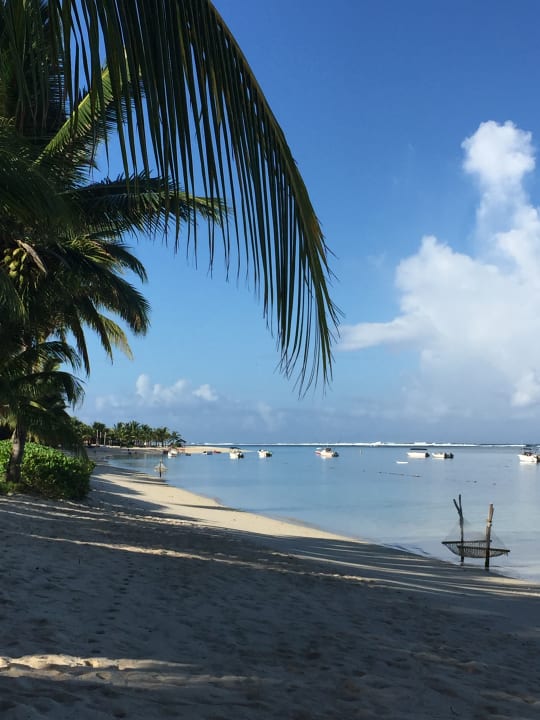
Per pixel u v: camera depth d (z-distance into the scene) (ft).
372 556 58.44
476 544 65.82
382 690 15.67
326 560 50.29
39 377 59.88
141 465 294.66
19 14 4.86
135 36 4.85
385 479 225.35
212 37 5.61
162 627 19.67
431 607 31.65
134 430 634.84
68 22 4.48
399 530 86.22
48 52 4.58
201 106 5.39
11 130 21.25
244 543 51.11
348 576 39.93
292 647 19.43
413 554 64.03
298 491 161.27
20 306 38.75
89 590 23.52
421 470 310.45
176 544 43.24
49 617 18.52
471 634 25.61
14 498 57.72
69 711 10.98
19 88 4.82
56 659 14.51
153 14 5.00
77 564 28.73
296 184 6.52
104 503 79.77
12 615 18.16
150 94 4.90
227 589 28.25
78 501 73.15
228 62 5.79
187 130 5.21
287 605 26.48
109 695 12.34
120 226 41.60
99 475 163.43
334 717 13.21
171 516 76.69
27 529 38.27
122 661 15.16
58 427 61.98
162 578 28.63
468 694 16.33
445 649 21.90
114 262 57.98
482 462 445.78
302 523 91.81
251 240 5.87
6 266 47.32
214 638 19.26
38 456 72.13
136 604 22.39
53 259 48.83
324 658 18.40
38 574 24.93
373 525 91.71
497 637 25.75
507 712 15.20
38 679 12.72
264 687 14.69
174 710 12.07
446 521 97.25
